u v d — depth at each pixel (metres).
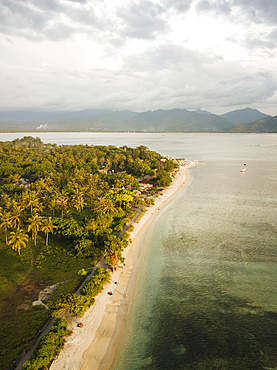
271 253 90.62
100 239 97.00
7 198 133.25
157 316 61.84
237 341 54.84
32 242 94.81
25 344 51.53
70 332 55.72
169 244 99.00
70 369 47.28
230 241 100.50
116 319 60.69
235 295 69.06
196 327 58.56
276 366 49.16
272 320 60.25
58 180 176.50
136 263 85.75
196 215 130.62
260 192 174.75
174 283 74.75
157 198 161.75
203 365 49.31
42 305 62.84
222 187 192.62
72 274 76.25
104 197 131.62
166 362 49.84
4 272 75.06
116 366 48.78
